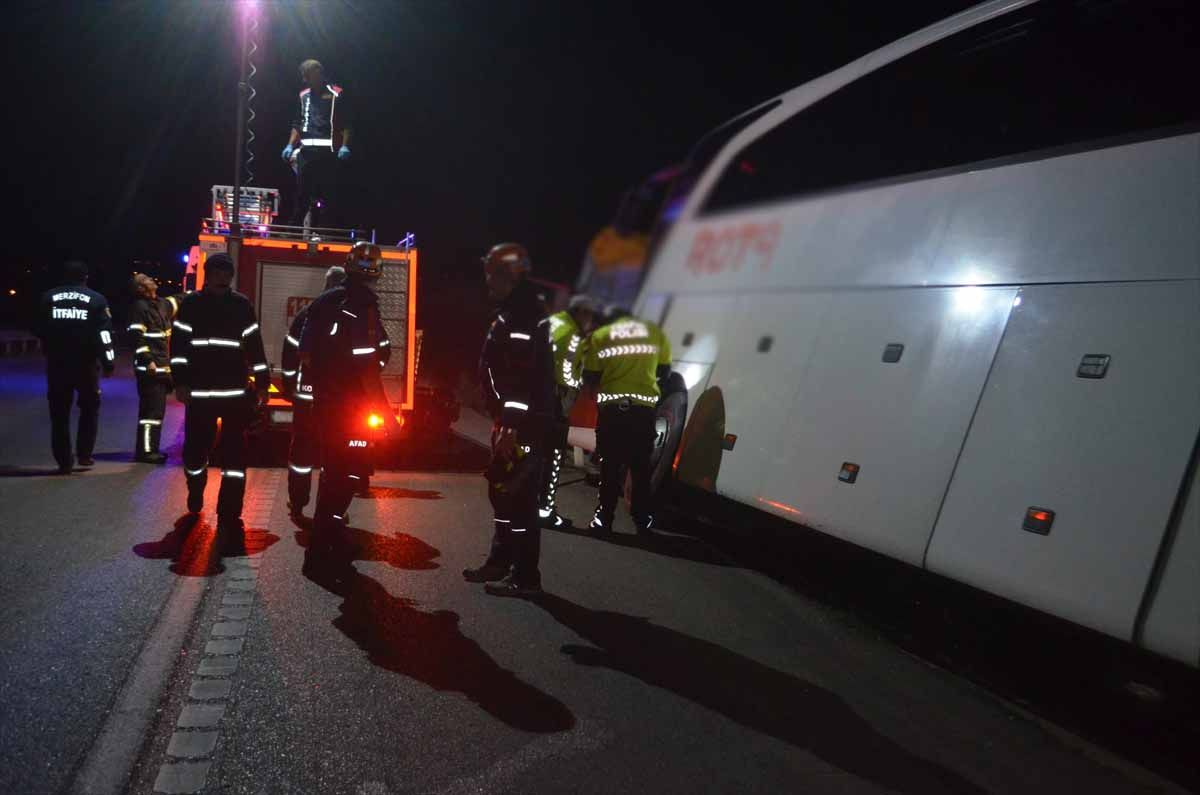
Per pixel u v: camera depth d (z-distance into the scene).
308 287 9.77
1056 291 4.95
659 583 5.95
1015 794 3.44
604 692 4.09
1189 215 4.42
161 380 9.19
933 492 5.22
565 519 7.48
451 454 11.04
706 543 7.25
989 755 3.77
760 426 6.99
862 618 5.60
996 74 5.94
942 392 5.44
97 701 3.65
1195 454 4.00
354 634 4.59
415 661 4.30
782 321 7.33
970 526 4.90
